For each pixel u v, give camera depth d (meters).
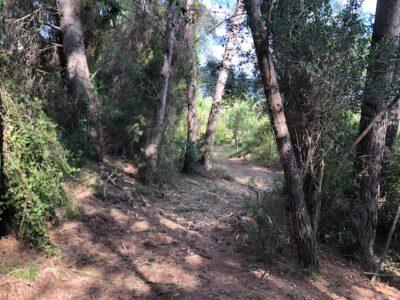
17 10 8.61
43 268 4.80
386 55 5.59
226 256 5.91
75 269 4.99
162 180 9.83
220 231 6.93
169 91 10.94
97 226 6.20
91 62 10.19
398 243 7.54
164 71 9.33
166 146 10.71
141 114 10.30
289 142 5.53
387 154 7.55
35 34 8.55
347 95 5.67
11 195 4.98
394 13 6.57
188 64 12.25
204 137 14.55
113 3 9.98
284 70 5.89
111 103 9.75
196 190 10.59
